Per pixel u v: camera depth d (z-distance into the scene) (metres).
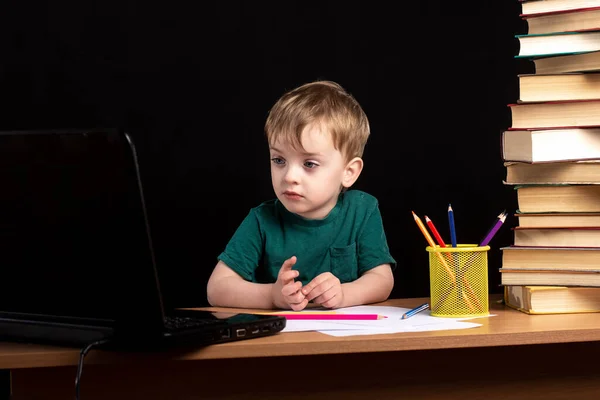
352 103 1.69
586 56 1.33
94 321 1.04
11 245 1.05
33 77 2.46
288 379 1.20
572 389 1.27
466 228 2.69
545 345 1.27
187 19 2.54
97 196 0.96
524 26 2.69
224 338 1.05
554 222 1.30
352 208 1.75
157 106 2.53
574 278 1.27
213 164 2.57
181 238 2.57
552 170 1.30
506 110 2.69
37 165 0.99
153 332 0.99
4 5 2.44
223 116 2.57
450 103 2.67
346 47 2.62
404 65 2.65
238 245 1.70
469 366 1.25
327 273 1.46
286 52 2.59
